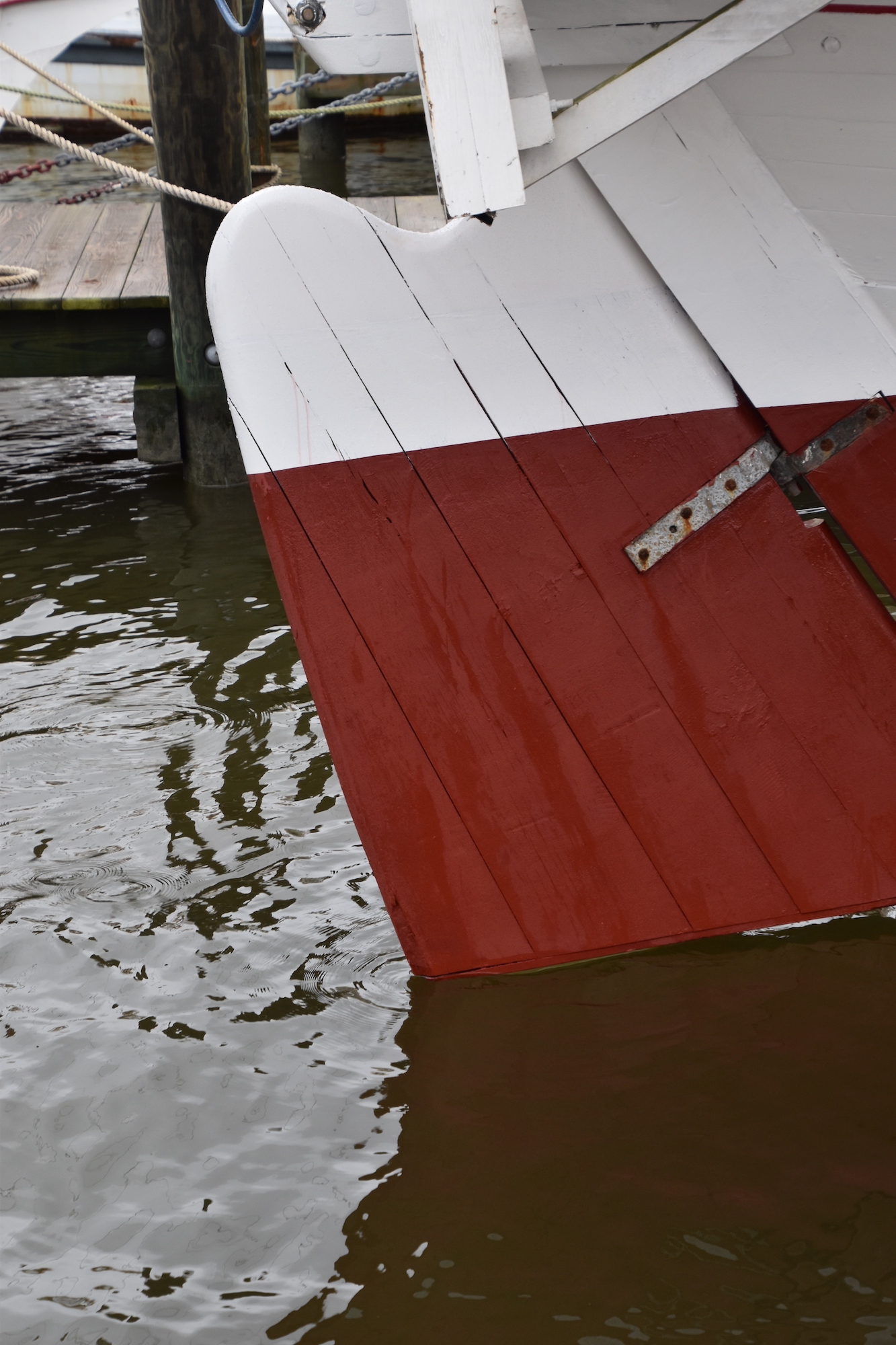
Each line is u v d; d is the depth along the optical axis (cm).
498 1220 205
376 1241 202
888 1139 218
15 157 1320
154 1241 203
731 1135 220
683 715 248
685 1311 188
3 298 566
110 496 560
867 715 250
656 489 237
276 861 303
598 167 218
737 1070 234
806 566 242
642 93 196
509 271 223
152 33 513
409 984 261
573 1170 214
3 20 927
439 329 225
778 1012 248
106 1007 255
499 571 239
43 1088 233
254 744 354
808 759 252
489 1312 189
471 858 255
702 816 254
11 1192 212
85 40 1326
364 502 233
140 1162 218
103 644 414
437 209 696
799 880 260
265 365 223
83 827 316
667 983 257
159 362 589
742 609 243
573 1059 239
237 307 220
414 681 245
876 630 245
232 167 537
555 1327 187
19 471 598
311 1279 196
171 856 304
